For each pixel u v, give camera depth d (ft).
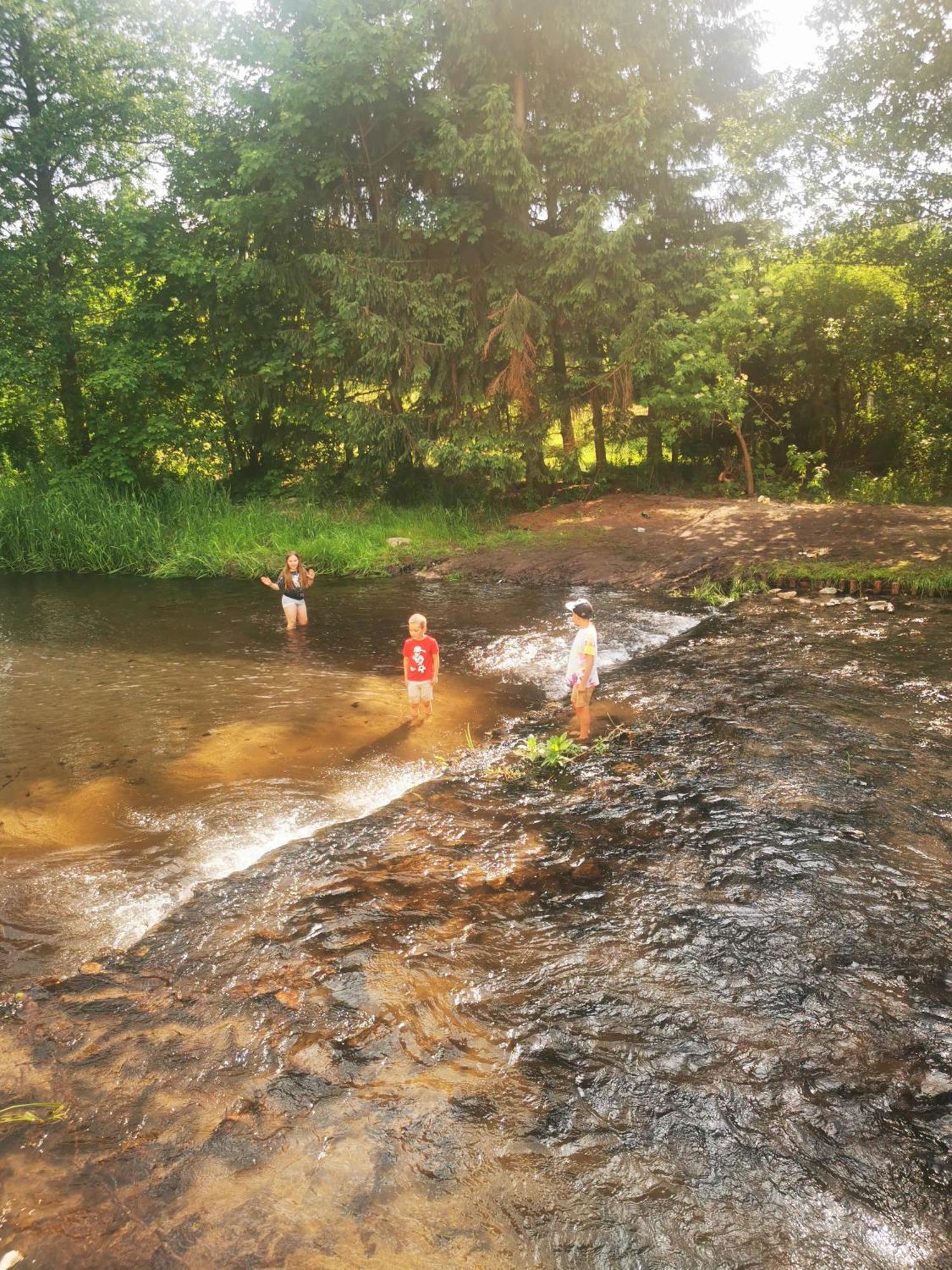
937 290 55.77
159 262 61.98
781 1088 10.74
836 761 21.45
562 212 60.59
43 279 64.90
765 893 15.48
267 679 30.68
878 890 15.47
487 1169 9.50
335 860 17.13
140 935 14.76
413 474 67.10
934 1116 10.26
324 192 59.62
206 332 67.21
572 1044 11.64
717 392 57.00
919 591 39.09
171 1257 8.37
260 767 22.53
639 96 53.36
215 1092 10.78
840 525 50.85
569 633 36.11
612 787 20.48
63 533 58.29
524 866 16.75
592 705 26.96
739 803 19.25
